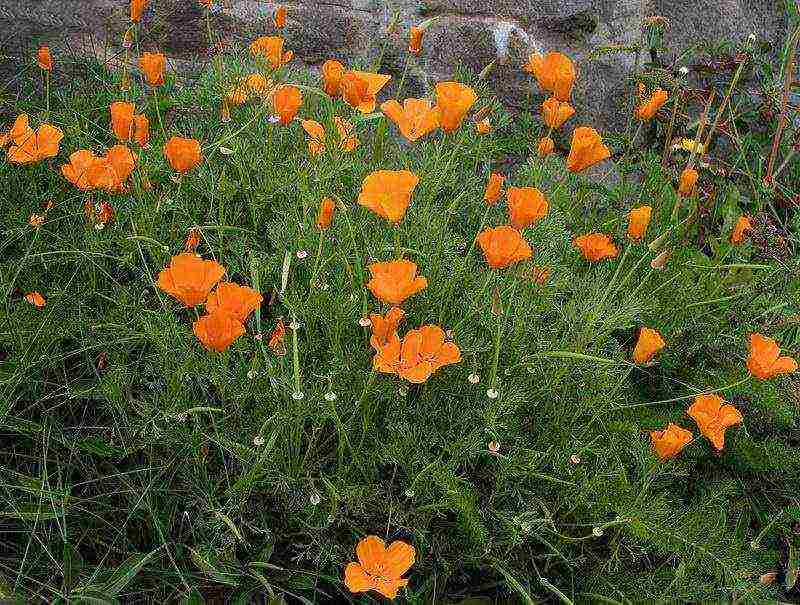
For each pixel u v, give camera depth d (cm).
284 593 79
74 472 86
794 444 103
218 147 104
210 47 125
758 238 126
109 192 92
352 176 106
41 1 124
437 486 82
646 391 103
